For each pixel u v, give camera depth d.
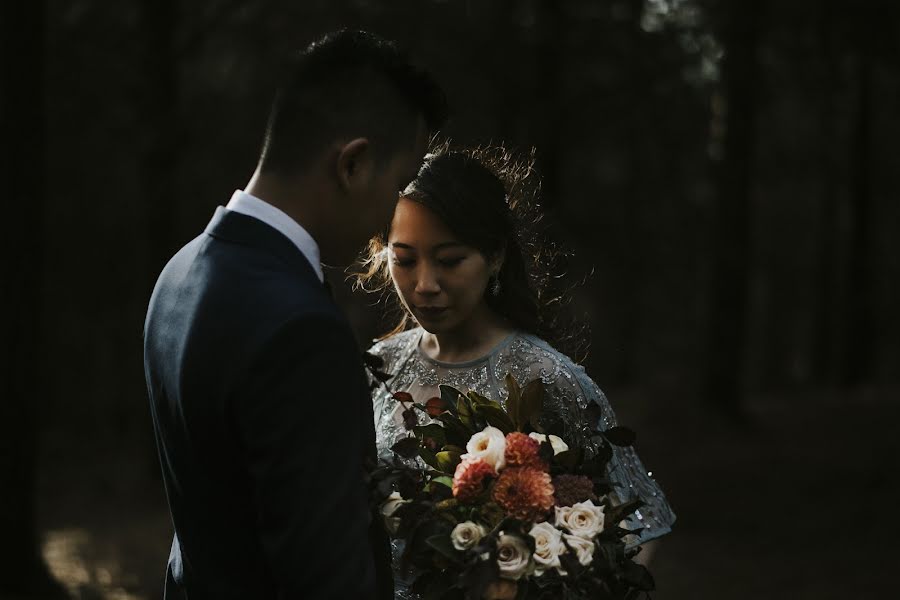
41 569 6.70
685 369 25.83
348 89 1.73
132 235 15.89
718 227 13.71
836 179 21.23
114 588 7.55
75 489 12.06
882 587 7.00
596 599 1.90
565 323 2.62
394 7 11.35
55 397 17.95
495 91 10.83
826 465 11.04
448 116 1.86
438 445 2.13
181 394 1.68
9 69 6.53
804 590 7.05
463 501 1.94
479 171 2.27
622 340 20.70
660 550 8.30
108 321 17.23
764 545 8.37
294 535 1.57
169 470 1.78
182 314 1.73
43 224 6.68
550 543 1.87
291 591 1.58
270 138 1.78
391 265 2.30
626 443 2.07
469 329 2.45
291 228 1.74
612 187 16.80
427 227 2.20
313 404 1.61
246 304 1.66
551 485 1.95
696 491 10.38
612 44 11.71
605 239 15.73
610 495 2.11
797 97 17.58
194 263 1.77
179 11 11.49
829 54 12.99
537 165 10.27
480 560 1.84
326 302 1.69
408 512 1.94
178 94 11.45
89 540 9.24
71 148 14.36
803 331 32.69
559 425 2.13
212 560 1.73
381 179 1.77
